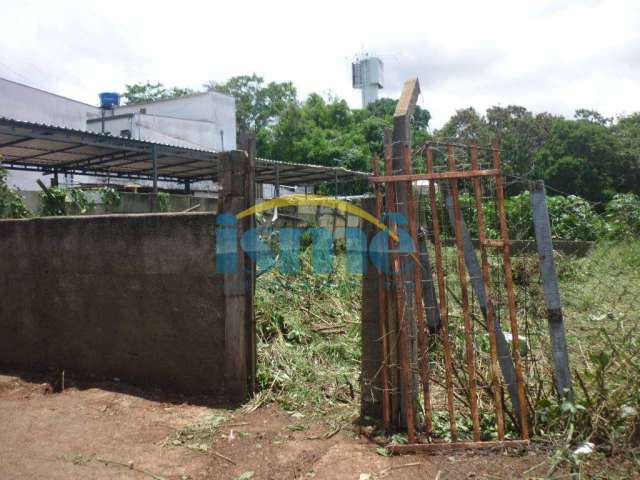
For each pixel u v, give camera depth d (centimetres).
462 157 350
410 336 338
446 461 300
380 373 356
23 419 391
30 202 919
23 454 330
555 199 1409
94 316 482
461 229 318
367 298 358
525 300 371
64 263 496
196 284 428
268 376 437
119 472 304
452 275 453
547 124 2839
